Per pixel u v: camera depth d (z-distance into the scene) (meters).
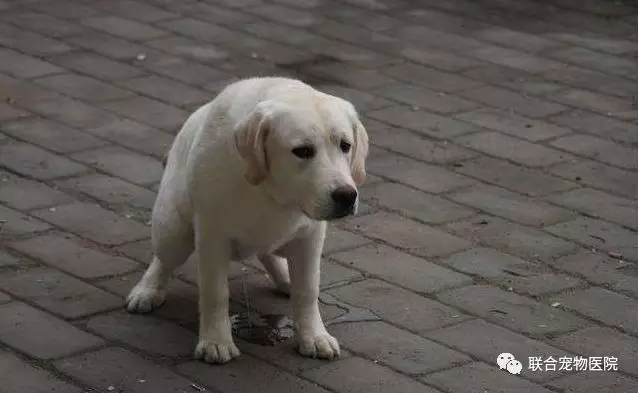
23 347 7.16
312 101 6.46
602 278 8.55
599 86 12.83
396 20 14.88
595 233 9.34
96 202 9.47
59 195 9.55
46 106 11.50
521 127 11.56
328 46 13.78
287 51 13.55
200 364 7.08
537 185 10.24
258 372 7.02
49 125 11.03
